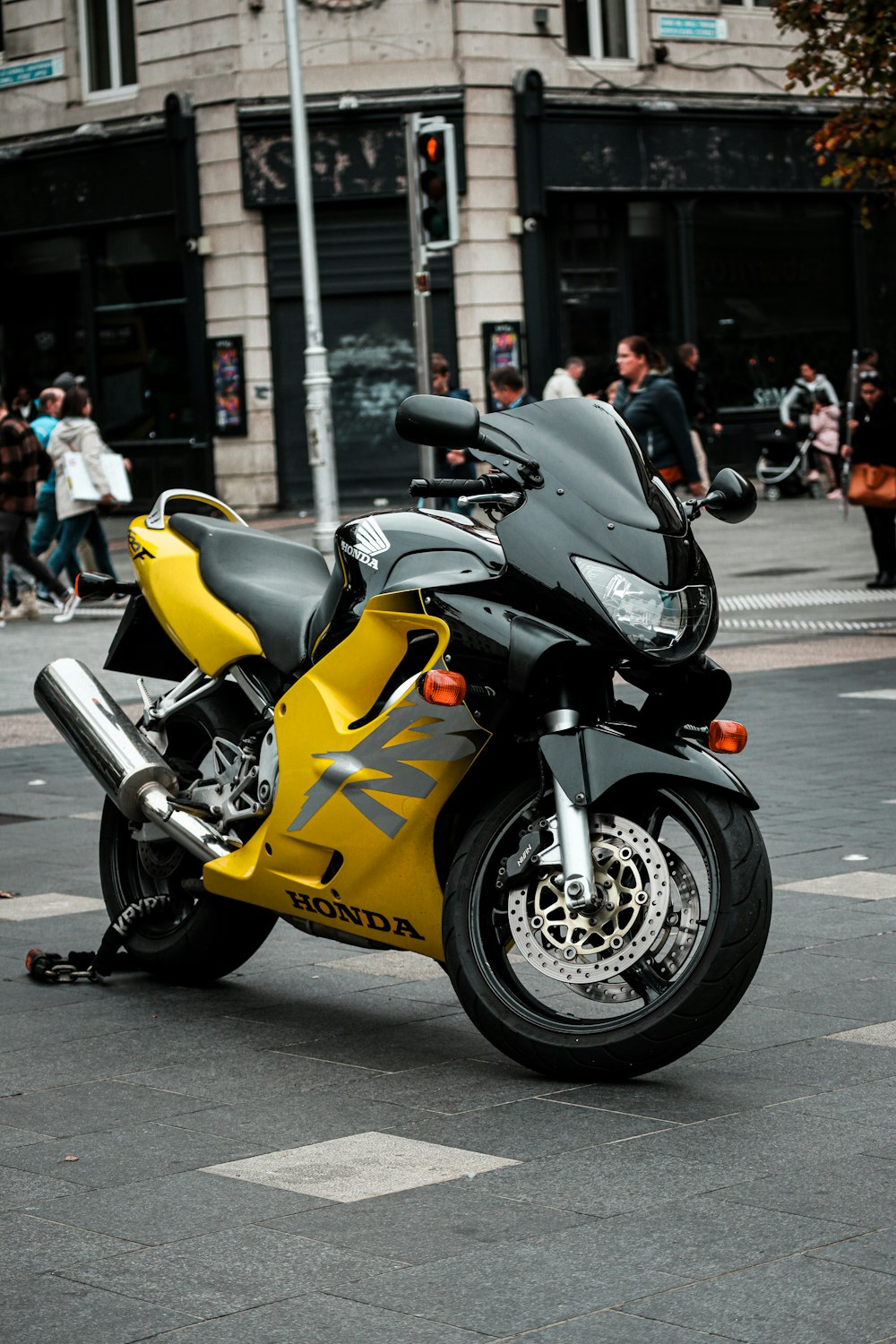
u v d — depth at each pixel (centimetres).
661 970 525
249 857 581
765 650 1559
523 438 522
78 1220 424
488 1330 362
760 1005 598
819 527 2581
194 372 3092
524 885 513
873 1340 354
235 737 627
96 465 1930
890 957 655
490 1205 429
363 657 541
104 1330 365
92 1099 518
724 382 3309
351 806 539
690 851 755
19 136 3281
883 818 891
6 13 3278
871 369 2795
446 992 630
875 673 1400
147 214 3123
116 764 625
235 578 623
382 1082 529
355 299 3042
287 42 2448
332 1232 414
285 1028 589
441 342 3038
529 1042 513
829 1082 518
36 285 3331
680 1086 518
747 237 3316
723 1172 448
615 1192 436
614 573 496
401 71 2966
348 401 3058
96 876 823
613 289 3186
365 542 550
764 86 3281
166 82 3069
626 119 3128
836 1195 431
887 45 1770
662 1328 361
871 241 3450
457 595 515
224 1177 452
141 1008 616
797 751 1080
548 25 3042
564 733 498
